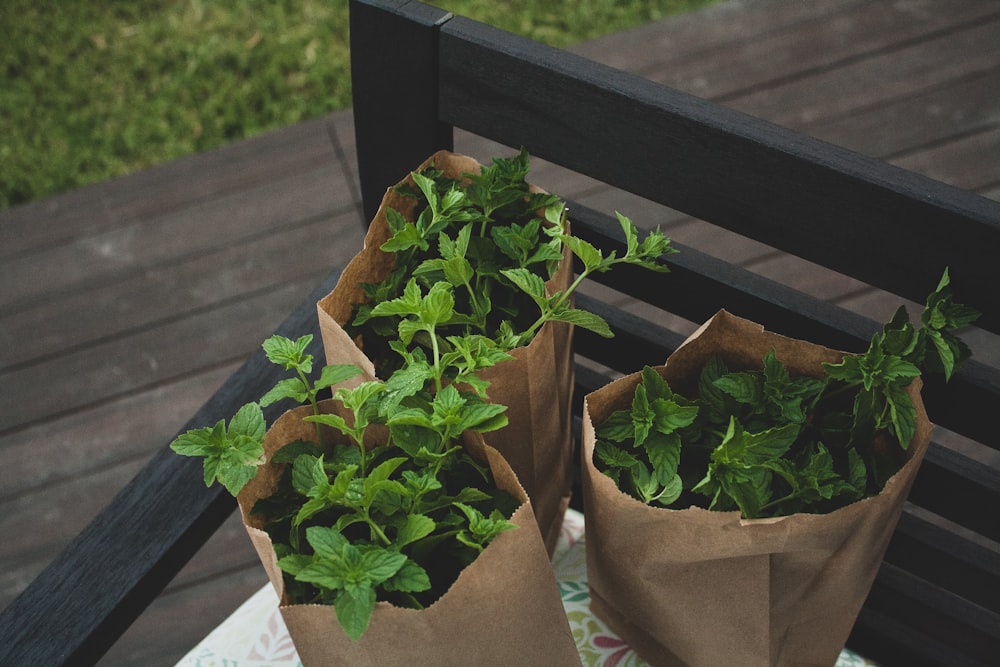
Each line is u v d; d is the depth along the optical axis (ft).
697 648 2.64
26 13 8.55
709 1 7.87
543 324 2.40
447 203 2.52
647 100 2.61
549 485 2.84
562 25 7.97
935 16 7.50
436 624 2.12
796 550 2.25
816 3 7.70
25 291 6.92
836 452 2.49
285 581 2.22
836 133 7.01
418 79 2.89
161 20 8.45
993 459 5.78
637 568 2.48
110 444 6.36
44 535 6.10
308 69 8.04
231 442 2.27
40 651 2.76
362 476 2.29
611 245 2.95
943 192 2.38
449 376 2.44
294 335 3.18
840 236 2.55
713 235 6.68
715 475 2.27
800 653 2.69
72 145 7.79
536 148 2.87
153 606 5.84
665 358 3.15
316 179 7.30
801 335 2.83
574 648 2.56
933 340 2.35
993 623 3.10
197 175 7.41
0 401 6.52
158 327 6.73
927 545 2.96
